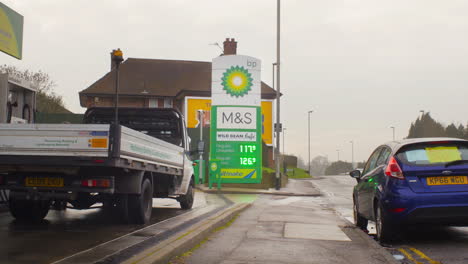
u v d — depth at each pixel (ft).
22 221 31.60
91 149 26.53
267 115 169.99
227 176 93.86
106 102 189.16
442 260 21.49
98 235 26.58
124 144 27.43
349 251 23.09
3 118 45.62
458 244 25.81
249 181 94.22
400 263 19.90
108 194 31.22
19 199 29.45
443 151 26.27
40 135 26.94
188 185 45.16
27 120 51.29
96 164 26.50
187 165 44.88
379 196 26.71
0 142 27.17
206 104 167.94
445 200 24.97
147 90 191.42
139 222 31.86
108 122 42.83
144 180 32.45
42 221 32.73
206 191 89.86
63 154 26.68
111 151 26.45
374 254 22.34
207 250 22.86
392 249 24.43
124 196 31.27
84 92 186.29
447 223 25.44
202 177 103.76
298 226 32.27
